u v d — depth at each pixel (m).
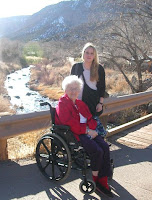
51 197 3.20
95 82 3.81
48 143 4.81
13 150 5.00
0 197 3.15
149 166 4.31
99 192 3.35
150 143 5.44
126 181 3.73
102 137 3.67
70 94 3.32
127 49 13.84
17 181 3.55
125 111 9.12
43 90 23.73
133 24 13.96
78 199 3.19
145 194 3.38
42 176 3.73
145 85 14.44
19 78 34.31
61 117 3.26
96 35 14.15
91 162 3.20
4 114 4.24
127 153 4.84
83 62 3.84
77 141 3.26
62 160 3.40
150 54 15.12
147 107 10.05
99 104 3.88
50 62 45.81
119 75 21.41
